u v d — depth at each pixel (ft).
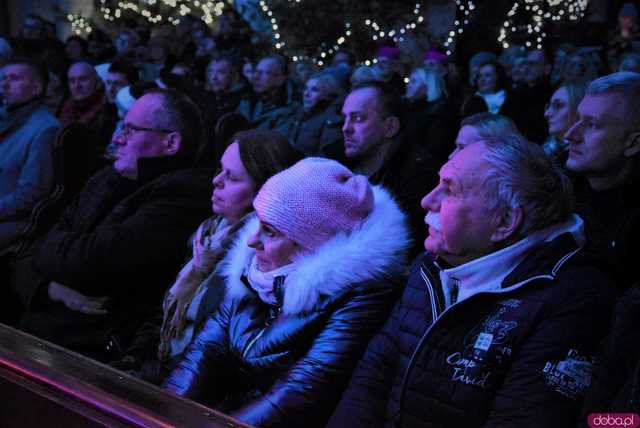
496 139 4.20
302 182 4.84
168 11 32.53
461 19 27.61
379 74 15.83
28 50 25.29
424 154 8.75
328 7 25.14
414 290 4.49
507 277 4.00
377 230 4.83
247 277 5.23
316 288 4.69
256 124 15.33
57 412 3.26
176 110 7.72
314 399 4.58
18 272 8.14
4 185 10.96
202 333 5.38
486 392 3.86
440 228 4.25
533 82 14.40
